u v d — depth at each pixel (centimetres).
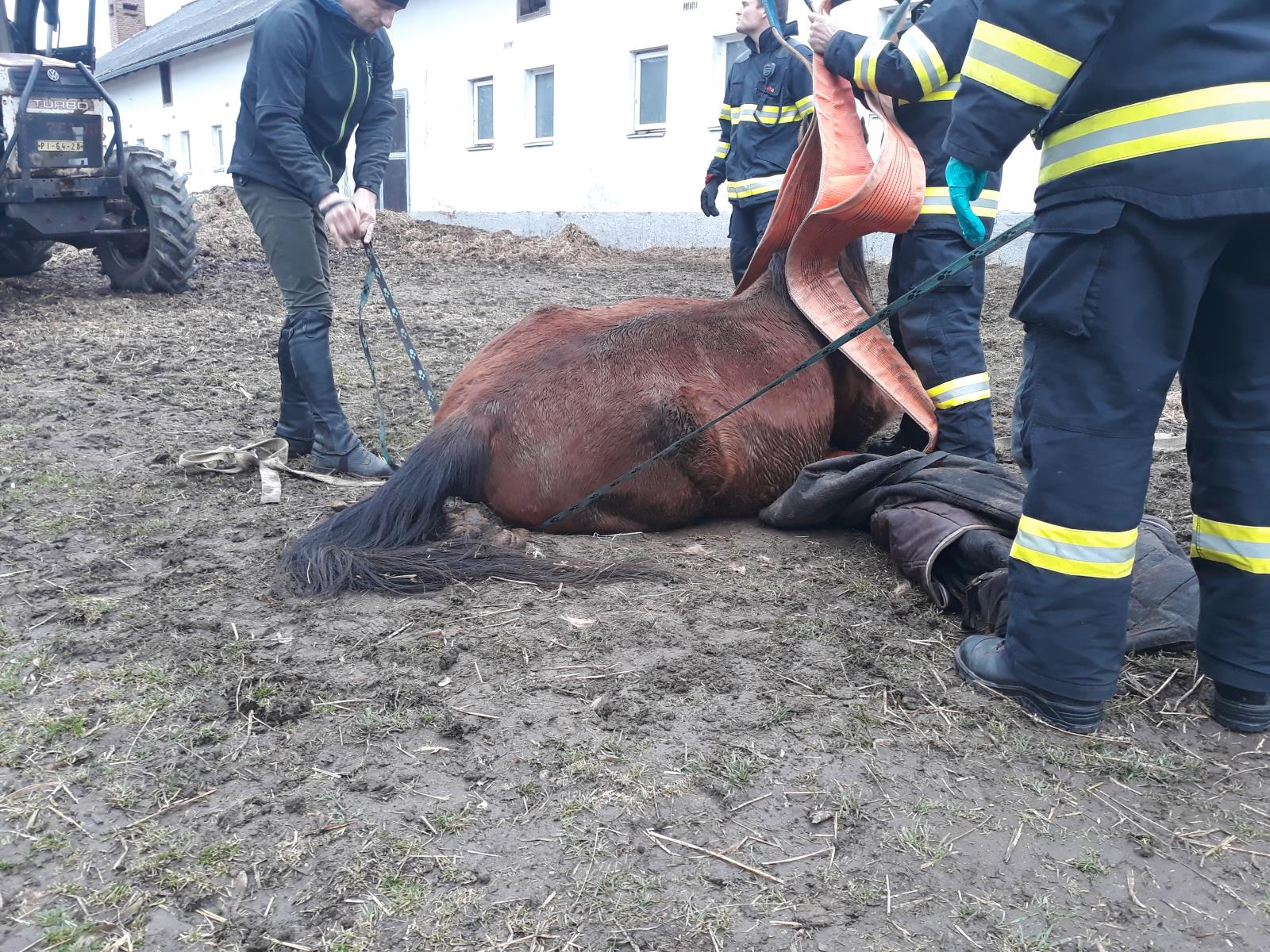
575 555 357
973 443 405
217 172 3003
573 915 194
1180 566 297
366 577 331
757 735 252
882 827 220
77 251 1316
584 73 1772
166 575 338
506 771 236
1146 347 237
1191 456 265
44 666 280
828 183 371
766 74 644
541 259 1434
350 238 411
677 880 203
